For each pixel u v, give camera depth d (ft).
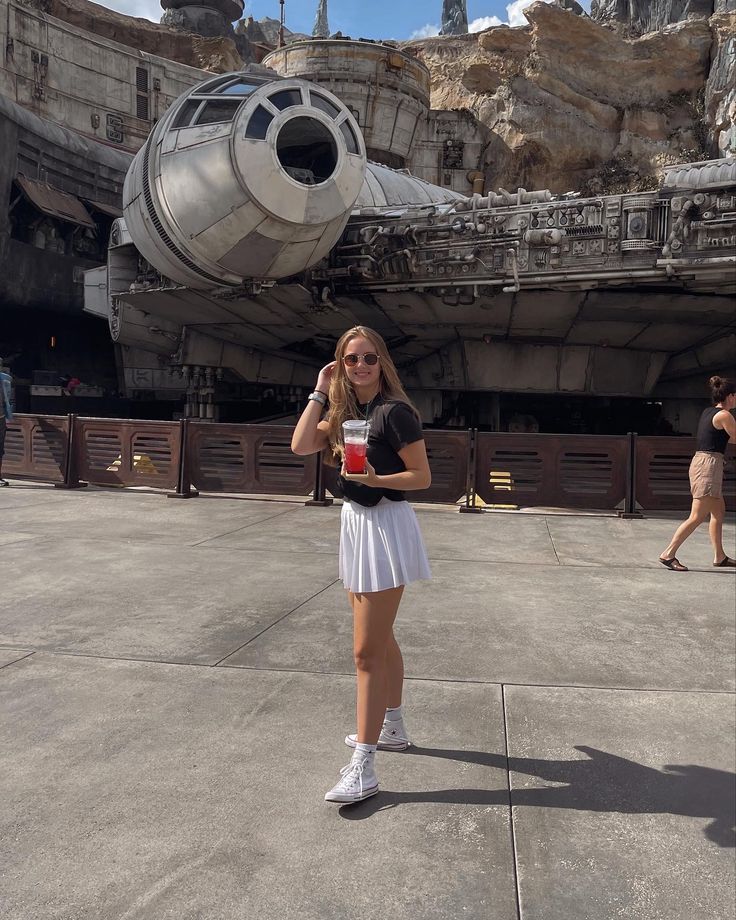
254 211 43.21
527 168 173.68
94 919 6.22
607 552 24.49
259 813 8.00
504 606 17.43
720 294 49.70
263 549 23.84
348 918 6.30
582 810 8.16
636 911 6.44
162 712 10.80
